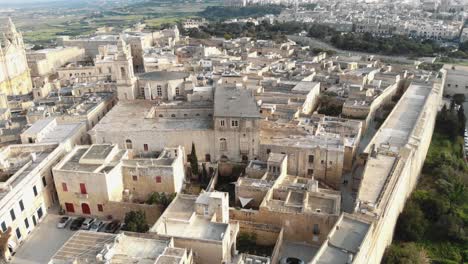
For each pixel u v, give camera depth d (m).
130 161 99.38
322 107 154.25
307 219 81.31
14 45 186.50
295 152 107.19
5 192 83.50
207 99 136.50
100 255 60.94
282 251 81.56
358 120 131.00
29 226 89.06
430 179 120.88
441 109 175.12
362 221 72.50
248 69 181.38
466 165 133.12
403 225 96.06
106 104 142.88
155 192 94.12
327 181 107.56
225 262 68.31
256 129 110.50
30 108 136.12
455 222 96.50
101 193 90.94
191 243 68.38
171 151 104.88
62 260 62.00
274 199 90.19
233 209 86.19
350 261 61.41
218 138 112.88
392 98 173.62
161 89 141.88
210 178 112.12
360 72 183.38
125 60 135.62
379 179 89.88
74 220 91.62
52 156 98.62
